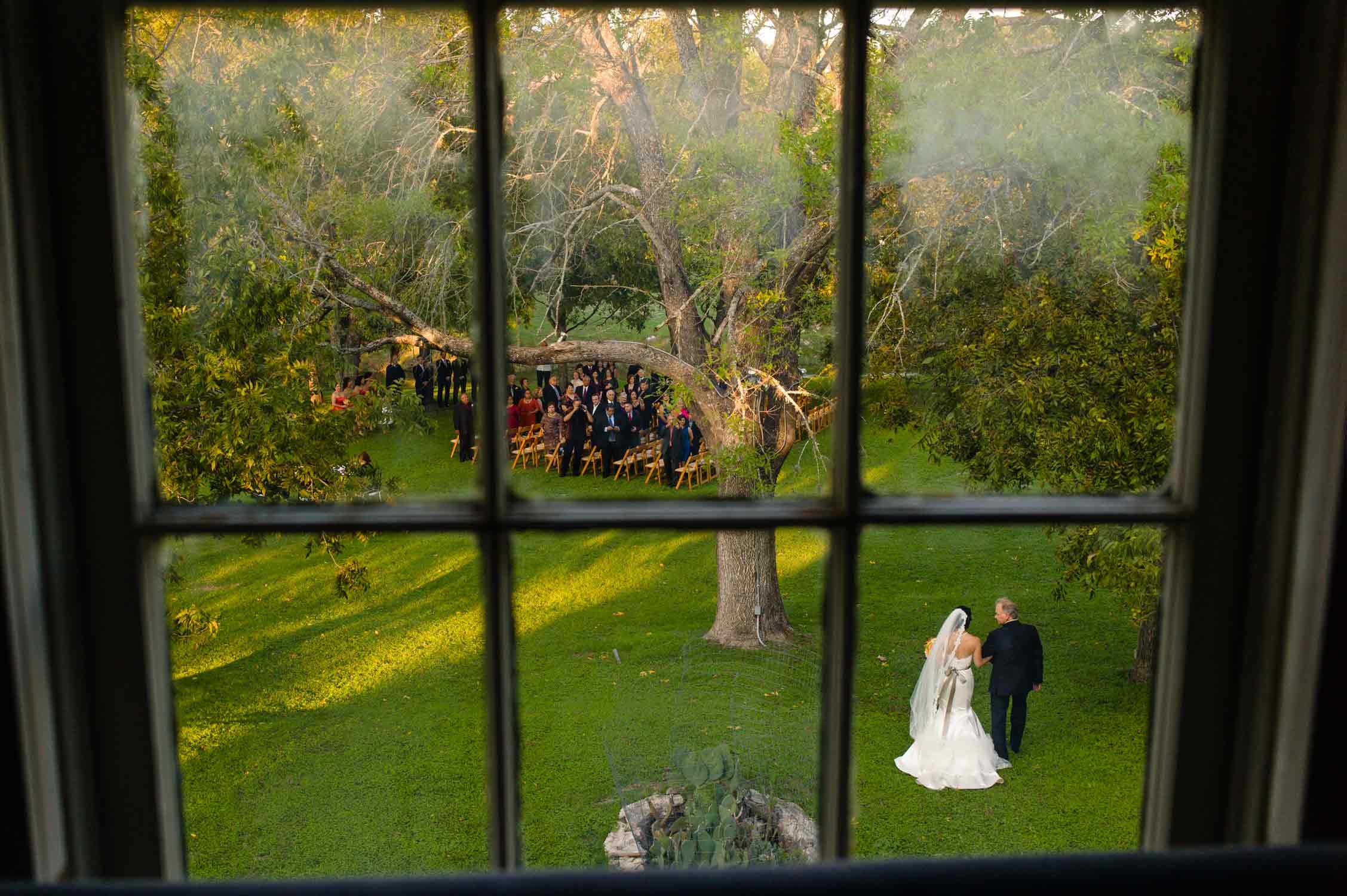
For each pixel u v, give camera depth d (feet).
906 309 33.37
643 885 3.63
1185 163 27.55
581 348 37.83
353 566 38.11
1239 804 4.41
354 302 36.09
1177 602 4.44
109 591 4.12
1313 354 4.07
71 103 3.91
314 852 27.02
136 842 4.24
